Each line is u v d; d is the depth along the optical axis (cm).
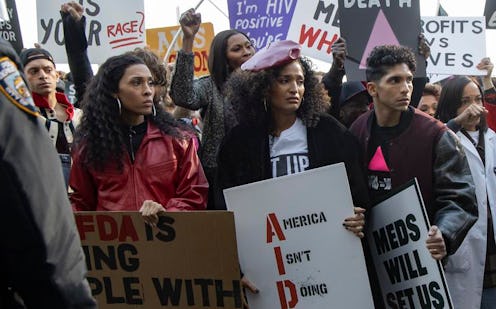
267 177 385
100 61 656
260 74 382
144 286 356
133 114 397
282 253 364
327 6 622
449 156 391
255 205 365
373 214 388
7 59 211
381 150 404
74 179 400
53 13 647
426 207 396
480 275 484
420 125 399
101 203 391
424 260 367
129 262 357
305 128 388
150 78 396
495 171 519
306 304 363
